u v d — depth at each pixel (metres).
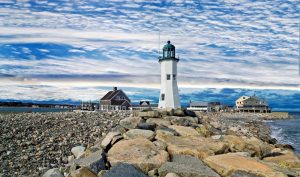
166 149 14.48
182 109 25.08
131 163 12.51
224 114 109.31
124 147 14.03
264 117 118.75
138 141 14.70
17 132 24.09
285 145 25.00
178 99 38.84
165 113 23.91
